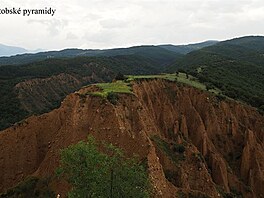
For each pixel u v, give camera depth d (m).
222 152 66.75
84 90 57.16
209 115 69.62
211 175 60.00
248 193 60.47
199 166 54.44
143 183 32.19
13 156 53.88
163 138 57.03
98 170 30.83
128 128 48.69
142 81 66.06
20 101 134.25
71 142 49.19
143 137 46.56
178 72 89.88
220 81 91.50
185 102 69.06
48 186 46.28
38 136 55.06
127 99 53.38
